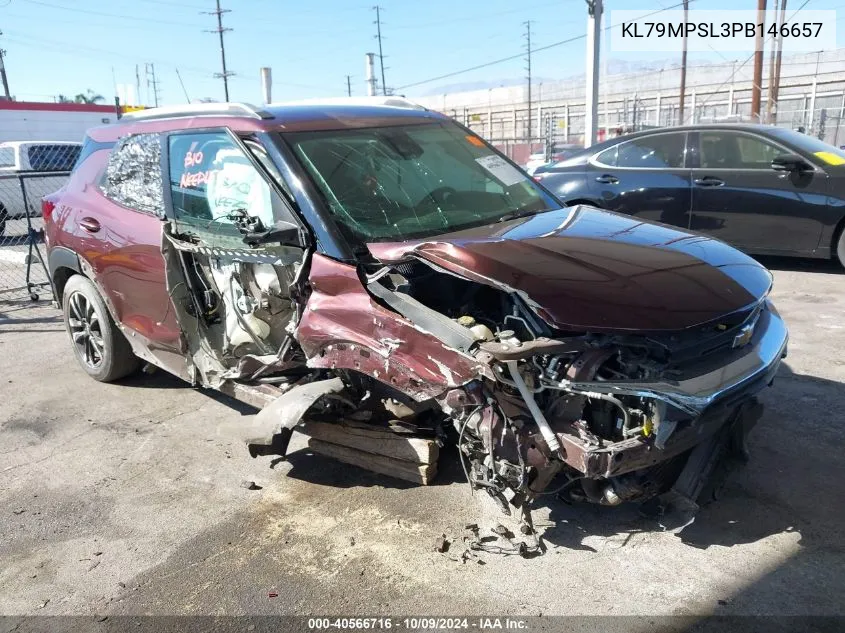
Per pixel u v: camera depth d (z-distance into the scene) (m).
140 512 3.55
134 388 5.23
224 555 3.16
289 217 3.58
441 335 2.91
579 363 2.68
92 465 4.07
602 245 3.29
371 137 4.12
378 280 3.22
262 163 3.76
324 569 3.02
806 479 3.51
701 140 7.83
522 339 2.91
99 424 4.62
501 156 4.64
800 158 7.24
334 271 3.32
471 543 3.11
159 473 3.94
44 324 7.24
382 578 2.93
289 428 3.28
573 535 3.14
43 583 3.03
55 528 3.45
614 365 2.77
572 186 8.49
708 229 7.82
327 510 3.46
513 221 3.82
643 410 2.69
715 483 3.25
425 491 3.54
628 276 2.96
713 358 2.94
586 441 2.65
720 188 7.62
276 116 4.02
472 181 4.21
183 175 4.24
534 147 32.22
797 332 5.71
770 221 7.45
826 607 2.63
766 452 3.79
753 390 2.97
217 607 2.82
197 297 4.18
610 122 36.38
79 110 29.03
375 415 3.62
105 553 3.22
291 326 3.58
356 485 3.68
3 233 12.53
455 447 3.83
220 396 5.01
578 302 2.77
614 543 3.07
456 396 2.87
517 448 2.77
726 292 2.99
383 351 3.09
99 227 4.74
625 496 2.82
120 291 4.64
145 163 4.55
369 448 3.60
